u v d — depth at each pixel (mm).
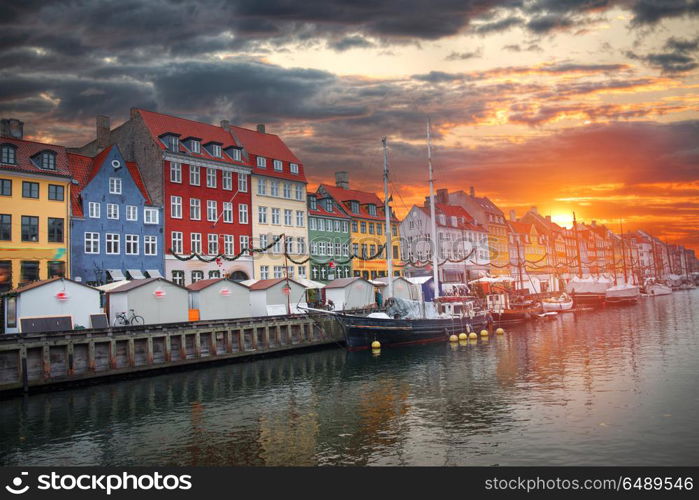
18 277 39062
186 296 39281
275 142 63281
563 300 76250
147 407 24828
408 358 37875
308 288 49750
